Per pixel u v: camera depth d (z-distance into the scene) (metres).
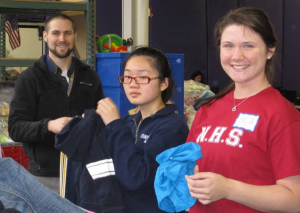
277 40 1.43
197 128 1.55
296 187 1.27
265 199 1.25
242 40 1.37
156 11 8.60
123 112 3.29
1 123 3.05
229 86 1.55
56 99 2.53
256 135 1.34
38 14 3.57
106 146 1.57
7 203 1.11
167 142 1.58
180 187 1.32
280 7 8.73
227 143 1.39
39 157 2.48
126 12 4.73
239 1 8.88
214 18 8.95
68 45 2.56
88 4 3.16
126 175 1.51
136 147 1.56
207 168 1.43
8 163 1.17
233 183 1.27
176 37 8.79
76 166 1.68
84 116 1.59
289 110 1.34
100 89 2.75
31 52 9.95
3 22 3.94
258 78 1.42
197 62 8.99
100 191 1.52
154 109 1.75
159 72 1.72
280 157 1.29
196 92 4.12
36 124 2.29
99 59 3.46
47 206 1.16
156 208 1.60
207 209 1.47
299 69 8.56
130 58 1.75
